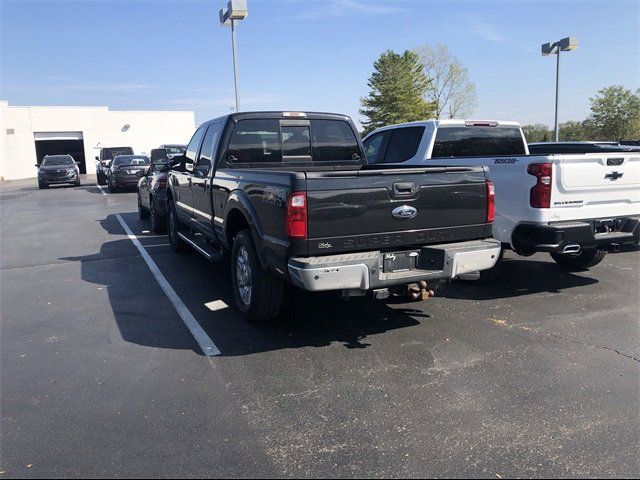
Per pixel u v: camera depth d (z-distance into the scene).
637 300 5.71
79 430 3.26
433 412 3.42
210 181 6.10
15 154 45.75
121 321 5.32
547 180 5.31
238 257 5.21
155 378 3.99
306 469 2.85
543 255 8.09
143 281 6.93
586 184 5.51
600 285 6.32
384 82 59.94
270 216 4.32
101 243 9.96
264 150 6.13
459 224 4.60
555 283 6.46
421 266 4.48
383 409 3.47
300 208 3.96
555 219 5.43
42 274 7.48
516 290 6.21
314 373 4.03
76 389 3.83
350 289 4.18
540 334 4.77
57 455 3.00
